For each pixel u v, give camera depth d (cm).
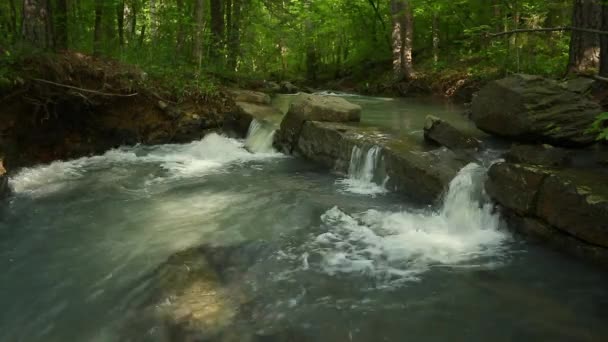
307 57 2891
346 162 901
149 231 624
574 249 524
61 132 976
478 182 646
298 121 1046
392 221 659
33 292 472
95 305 448
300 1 2589
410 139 885
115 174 897
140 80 1078
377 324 421
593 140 666
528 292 470
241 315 432
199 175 902
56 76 906
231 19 2038
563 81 941
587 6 963
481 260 541
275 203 734
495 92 748
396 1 1992
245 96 1356
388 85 2031
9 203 721
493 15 1788
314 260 544
